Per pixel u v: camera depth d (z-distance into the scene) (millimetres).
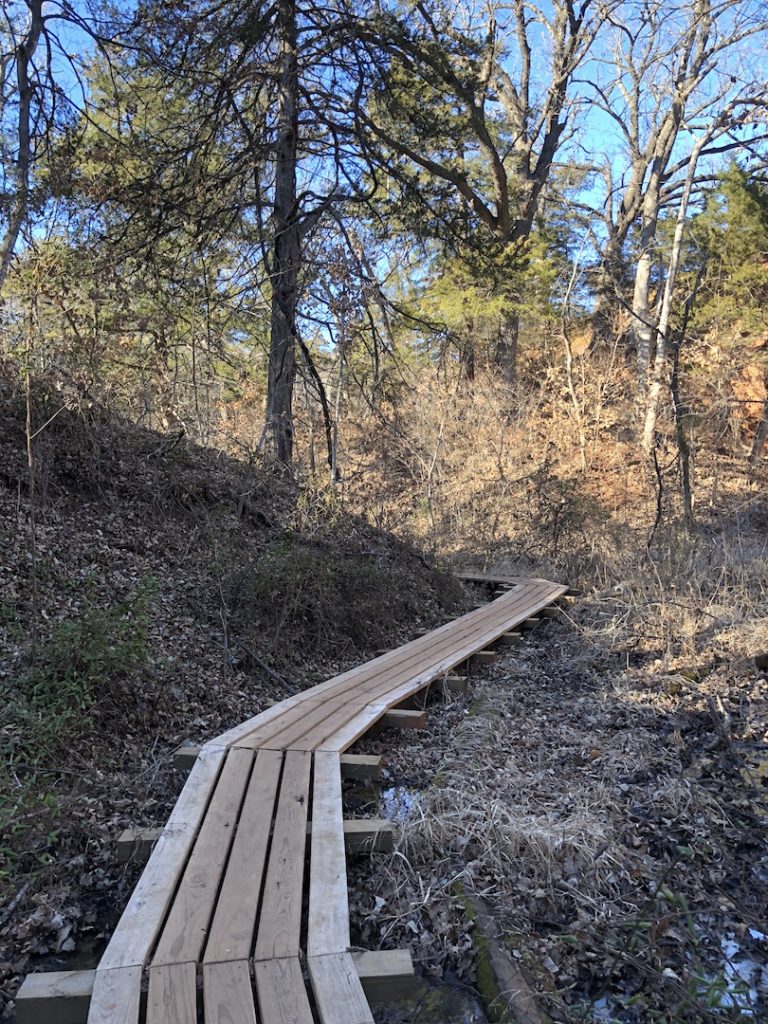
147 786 4746
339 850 3652
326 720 5438
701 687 6902
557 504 15875
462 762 5223
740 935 3564
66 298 7602
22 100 10359
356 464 17750
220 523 9234
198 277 11758
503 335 25016
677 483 18672
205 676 6461
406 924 3471
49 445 8062
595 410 23156
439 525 16875
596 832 4160
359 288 11258
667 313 20688
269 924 3074
